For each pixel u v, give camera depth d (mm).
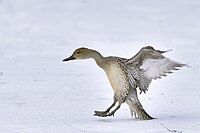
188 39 26047
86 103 12031
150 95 13023
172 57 20516
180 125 9594
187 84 14680
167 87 14180
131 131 9062
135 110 10359
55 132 9039
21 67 18359
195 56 20875
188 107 11508
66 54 22078
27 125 9609
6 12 36812
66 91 13617
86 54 10633
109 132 9000
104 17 35156
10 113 10758
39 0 42219
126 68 10469
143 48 10359
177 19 33688
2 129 9250
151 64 10508
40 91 13555
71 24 32469
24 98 12531
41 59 20547
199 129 9227
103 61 10625
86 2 41781
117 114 11008
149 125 9602
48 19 34344
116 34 28391
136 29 30203
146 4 40594
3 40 26578
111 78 10602
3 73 16891
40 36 28062
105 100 12445
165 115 10680
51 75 16531
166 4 40531
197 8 38438
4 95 12953
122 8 38844
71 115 10648
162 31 29109
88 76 16438
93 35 28219
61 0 42500
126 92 10406
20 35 28453
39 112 10891
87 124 9758
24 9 38281
